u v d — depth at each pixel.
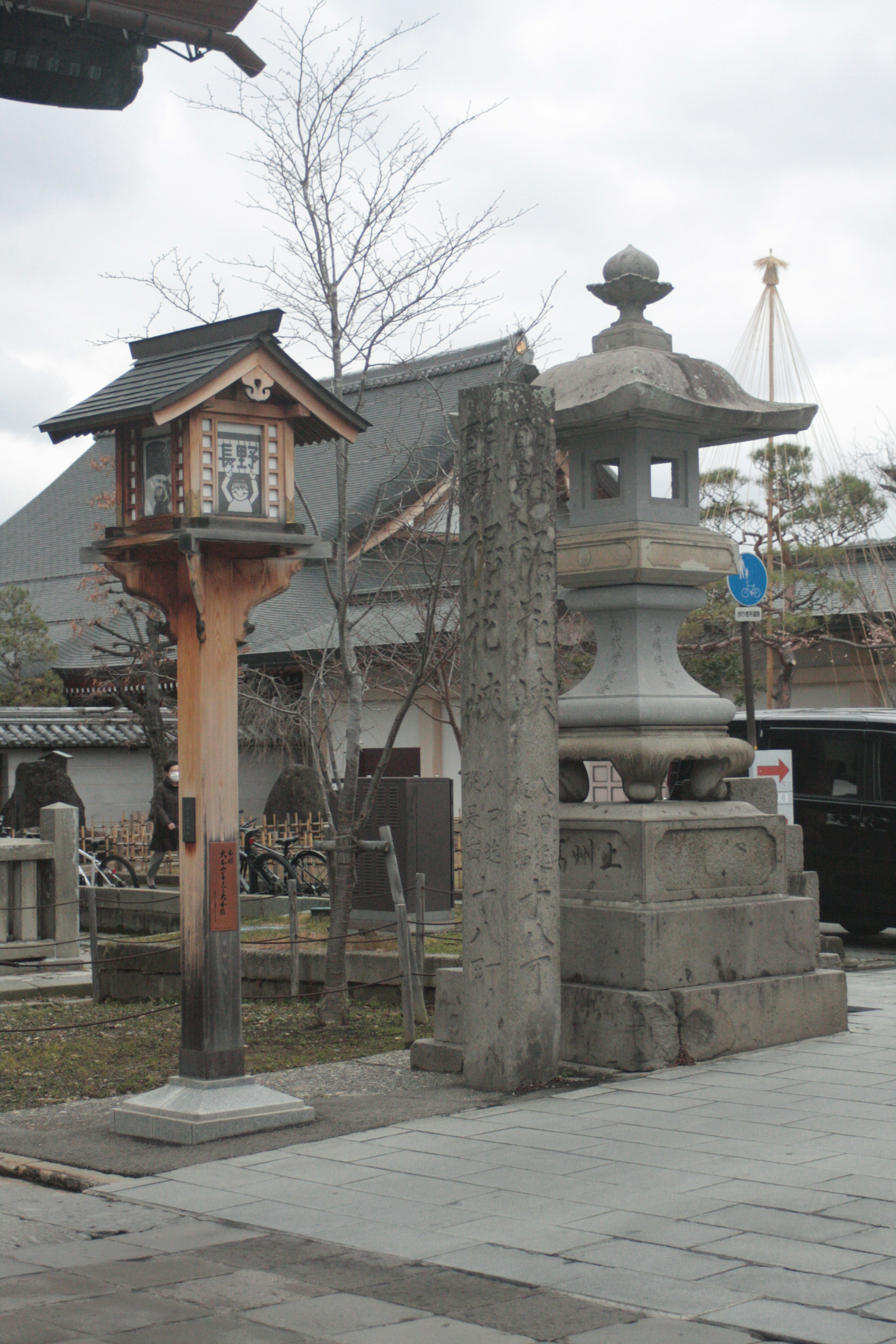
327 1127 6.99
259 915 16.67
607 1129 6.71
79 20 9.11
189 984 7.06
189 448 6.89
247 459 7.08
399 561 11.79
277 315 6.94
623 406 8.47
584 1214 5.42
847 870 14.84
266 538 6.96
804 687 28.19
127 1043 10.32
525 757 7.74
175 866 21.67
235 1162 6.40
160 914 17.25
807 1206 5.39
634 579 8.85
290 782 21.84
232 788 7.09
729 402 8.91
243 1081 7.03
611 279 9.41
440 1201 5.68
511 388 7.76
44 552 33.72
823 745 15.16
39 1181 6.30
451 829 13.09
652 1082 7.67
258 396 6.98
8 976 13.93
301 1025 10.36
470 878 7.86
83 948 16.12
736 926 8.53
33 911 14.59
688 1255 4.91
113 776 26.19
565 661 18.23
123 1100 8.14
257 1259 5.08
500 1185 5.86
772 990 8.59
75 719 25.64
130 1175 6.27
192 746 7.03
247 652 22.25
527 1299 4.58
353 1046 9.48
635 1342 4.18
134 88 9.93
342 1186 5.95
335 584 24.42
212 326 7.30
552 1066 7.81
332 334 10.54
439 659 13.23
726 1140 6.41
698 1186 5.71
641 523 8.80
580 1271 4.80
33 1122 7.63
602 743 8.73
